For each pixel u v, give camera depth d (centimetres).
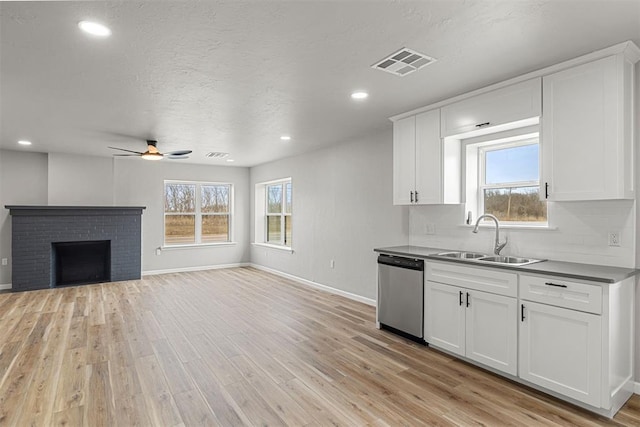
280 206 748
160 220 722
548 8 184
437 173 347
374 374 283
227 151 607
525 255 310
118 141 514
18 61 246
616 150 231
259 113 376
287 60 247
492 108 297
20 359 308
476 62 252
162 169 724
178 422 218
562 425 214
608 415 220
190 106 349
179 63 251
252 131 459
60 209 599
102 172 652
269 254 743
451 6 183
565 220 284
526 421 219
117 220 650
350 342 350
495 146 350
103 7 182
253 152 618
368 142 489
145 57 241
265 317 431
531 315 252
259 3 179
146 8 183
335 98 328
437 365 298
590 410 229
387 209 461
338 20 196
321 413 228
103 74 270
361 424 217
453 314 308
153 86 295
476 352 289
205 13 188
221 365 298
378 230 475
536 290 249
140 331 380
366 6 183
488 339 280
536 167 321
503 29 206
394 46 227
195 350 330
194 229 775
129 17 192
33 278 578
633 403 238
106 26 201
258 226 811
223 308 471
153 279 666
